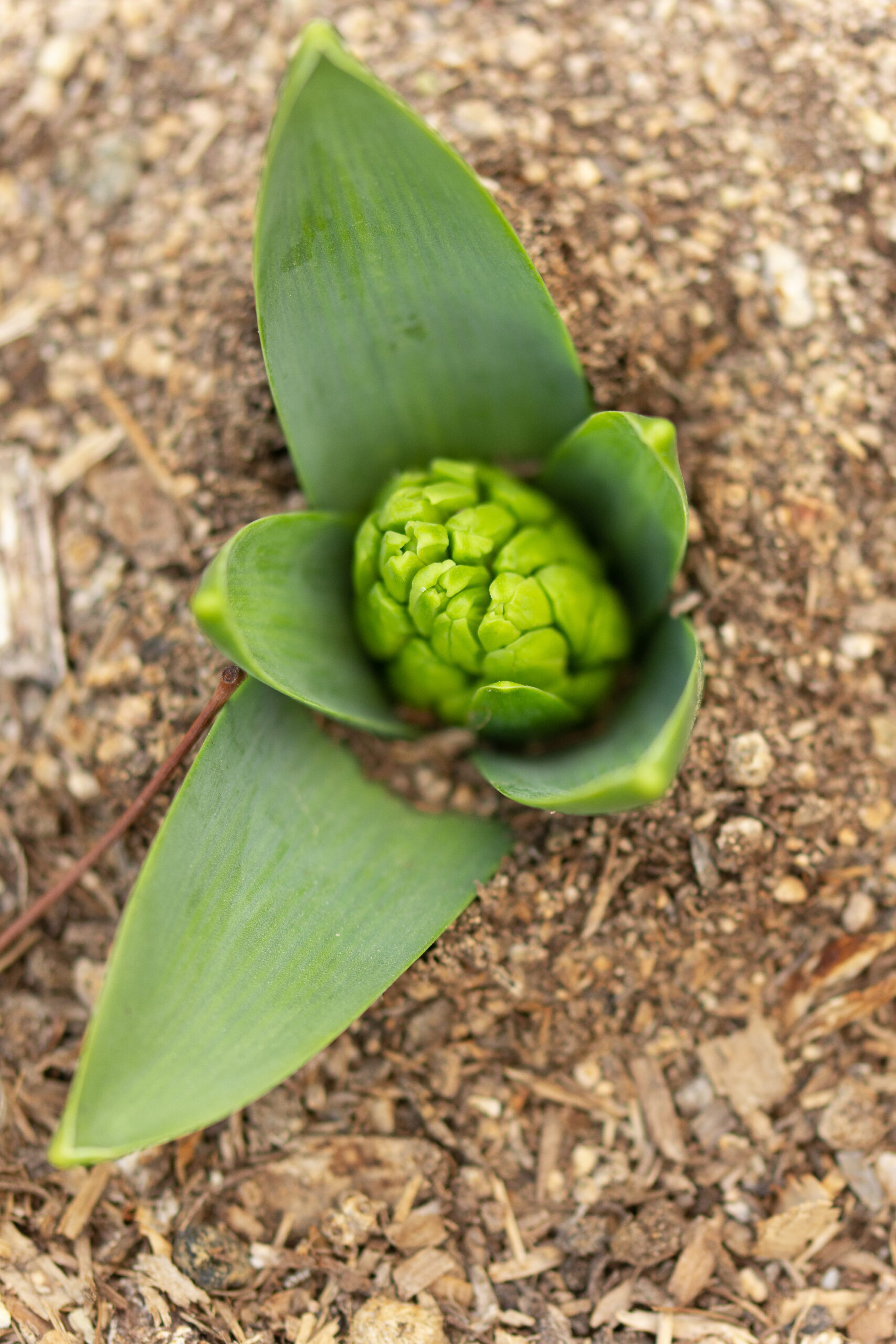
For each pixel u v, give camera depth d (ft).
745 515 1.10
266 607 1.00
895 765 1.10
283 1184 1.06
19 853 1.11
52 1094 1.08
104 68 1.22
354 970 0.99
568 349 1.02
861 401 1.12
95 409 1.16
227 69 1.21
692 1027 1.09
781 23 1.16
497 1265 1.05
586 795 0.93
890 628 1.10
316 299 1.00
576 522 1.05
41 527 1.15
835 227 1.14
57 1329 1.02
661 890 1.07
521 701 1.00
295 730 1.03
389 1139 1.07
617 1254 1.05
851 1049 1.08
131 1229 1.05
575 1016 1.07
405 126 0.95
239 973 0.98
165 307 1.17
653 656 1.03
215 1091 0.96
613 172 1.14
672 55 1.17
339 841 1.02
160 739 1.10
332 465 1.05
